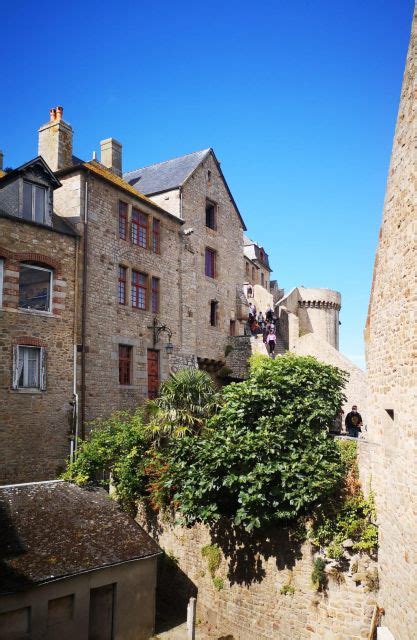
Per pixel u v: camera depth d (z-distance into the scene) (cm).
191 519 1238
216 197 2605
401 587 819
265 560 1155
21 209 1534
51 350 1563
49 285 1603
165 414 1434
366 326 1102
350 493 1065
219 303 2544
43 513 1196
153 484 1361
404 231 802
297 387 1280
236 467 1148
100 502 1326
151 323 2009
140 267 1978
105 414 1719
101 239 1792
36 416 1498
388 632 880
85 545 1135
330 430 1480
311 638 1045
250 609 1166
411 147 763
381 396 954
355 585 997
